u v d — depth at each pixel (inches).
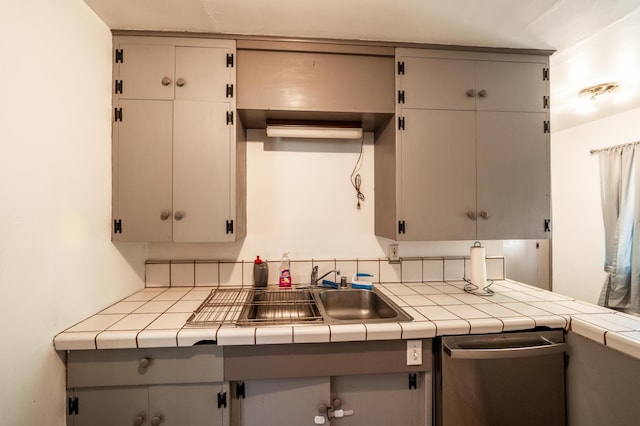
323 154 69.3
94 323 42.6
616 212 103.7
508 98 58.6
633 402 37.4
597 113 101.2
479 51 58.2
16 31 33.1
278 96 54.5
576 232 118.7
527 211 58.4
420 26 52.1
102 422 39.4
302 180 68.7
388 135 60.5
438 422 43.3
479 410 42.6
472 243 72.4
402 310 48.6
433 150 56.9
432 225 56.7
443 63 57.4
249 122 62.9
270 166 67.8
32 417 34.7
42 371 36.0
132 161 51.8
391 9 47.5
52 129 38.4
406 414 44.2
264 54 54.5
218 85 53.2
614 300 103.8
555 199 126.7
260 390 41.8
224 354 40.3
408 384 44.3
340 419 43.4
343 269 68.6
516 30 53.1
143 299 55.1
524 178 58.4
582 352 43.0
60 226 39.7
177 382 39.8
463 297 56.9
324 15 48.9
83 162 44.4
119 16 48.4
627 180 99.7
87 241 45.1
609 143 105.9
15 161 33.0
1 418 31.3
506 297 56.8
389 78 56.9
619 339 37.6
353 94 56.0
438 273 70.8
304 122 61.8
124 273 55.6
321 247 68.9
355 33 54.1
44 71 37.1
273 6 46.6
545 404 43.9
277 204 67.9
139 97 51.9
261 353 40.8
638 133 97.5
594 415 41.2
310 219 68.7
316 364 41.4
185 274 64.5
